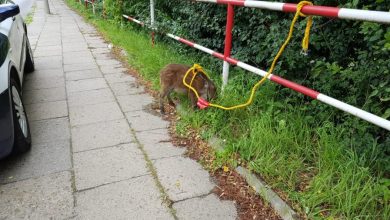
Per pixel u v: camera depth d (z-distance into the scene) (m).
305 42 2.67
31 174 2.84
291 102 3.60
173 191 2.62
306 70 3.60
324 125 2.97
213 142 3.23
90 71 5.75
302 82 3.53
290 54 3.49
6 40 3.22
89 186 2.68
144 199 2.53
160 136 3.47
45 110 4.12
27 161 3.03
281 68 3.74
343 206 2.22
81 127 3.67
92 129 3.62
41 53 7.16
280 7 2.85
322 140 2.83
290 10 2.74
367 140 2.65
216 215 2.37
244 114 3.46
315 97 2.64
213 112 3.59
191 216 2.36
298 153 2.85
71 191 2.63
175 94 4.36
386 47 2.38
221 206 2.46
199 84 3.70
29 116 3.95
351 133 2.85
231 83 3.94
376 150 2.59
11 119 2.77
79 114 4.00
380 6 2.80
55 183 2.73
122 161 3.02
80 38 8.83
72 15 14.36
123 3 9.22
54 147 3.25
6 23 3.74
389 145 2.59
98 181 2.74
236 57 4.30
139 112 4.05
